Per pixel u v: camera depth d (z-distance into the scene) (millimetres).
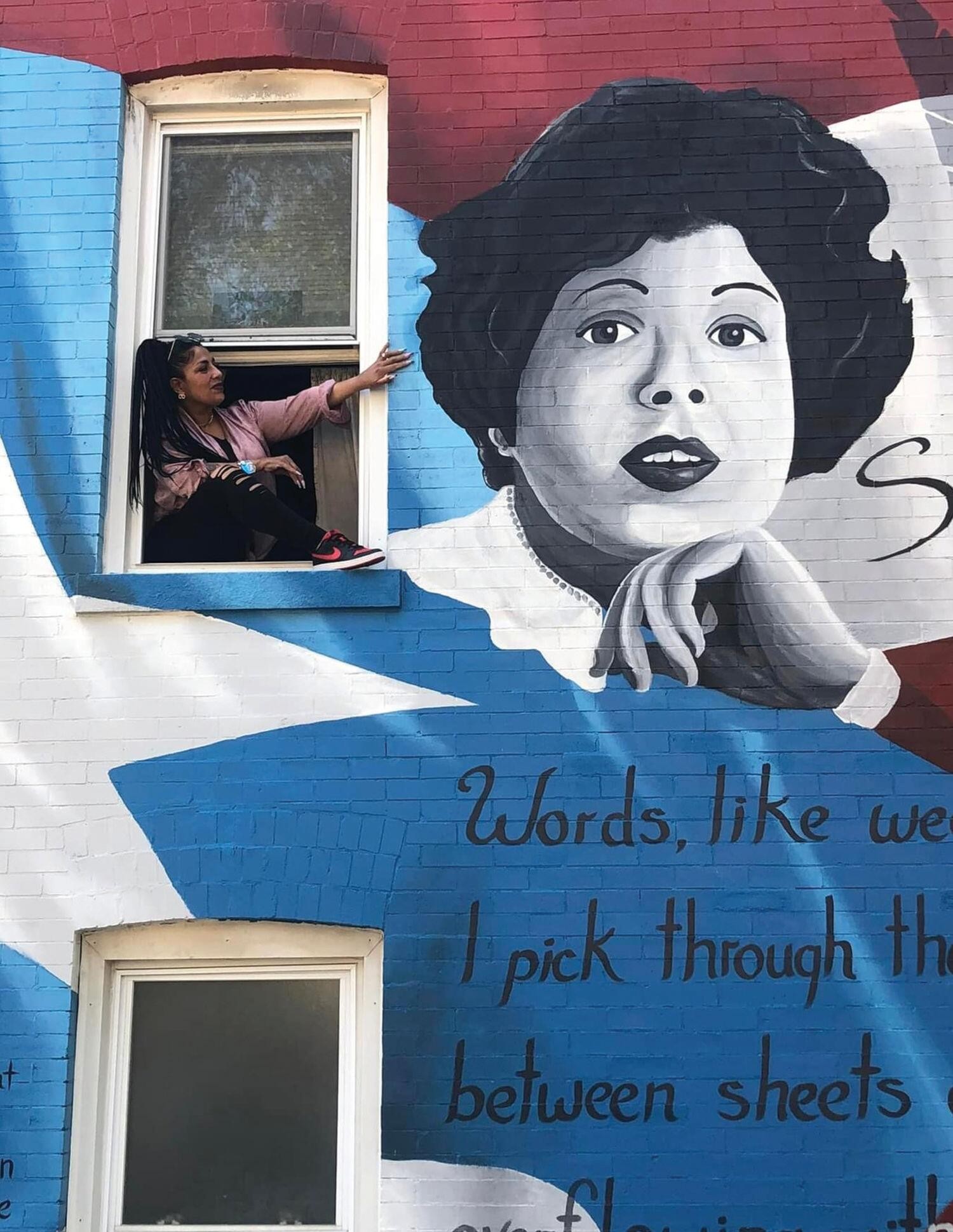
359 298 7125
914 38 7023
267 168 7352
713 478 6621
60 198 7043
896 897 6148
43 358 6848
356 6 7168
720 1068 6004
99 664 6469
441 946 6141
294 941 6316
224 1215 6133
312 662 6449
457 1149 5957
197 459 6914
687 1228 5867
